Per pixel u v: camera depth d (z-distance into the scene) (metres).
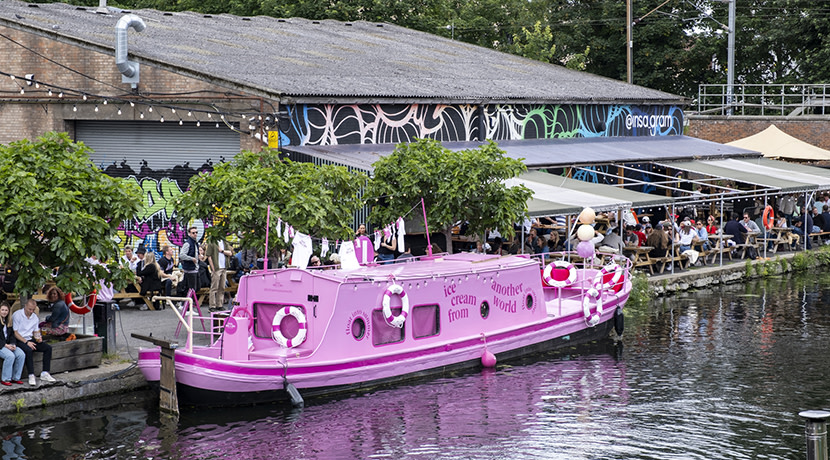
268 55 29.83
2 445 13.88
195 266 21.38
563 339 20.91
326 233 19.67
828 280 30.47
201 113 24.69
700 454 13.87
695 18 54.44
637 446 14.19
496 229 23.31
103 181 16.05
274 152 20.00
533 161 28.84
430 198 22.47
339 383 16.77
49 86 24.94
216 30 33.34
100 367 16.34
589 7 59.88
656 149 35.53
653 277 27.75
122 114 25.48
